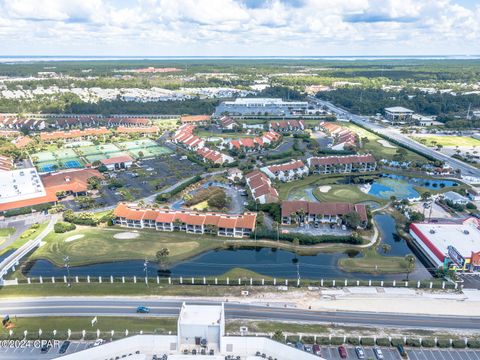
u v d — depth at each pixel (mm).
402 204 179250
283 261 135000
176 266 130875
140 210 160125
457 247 133625
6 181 192250
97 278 119750
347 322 101938
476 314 105812
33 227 155625
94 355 81750
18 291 114625
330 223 160375
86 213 164125
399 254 139375
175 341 84500
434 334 97188
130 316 103562
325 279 123562
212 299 111875
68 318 102562
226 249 143250
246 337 83062
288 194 192750
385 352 90625
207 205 176375
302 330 98188
